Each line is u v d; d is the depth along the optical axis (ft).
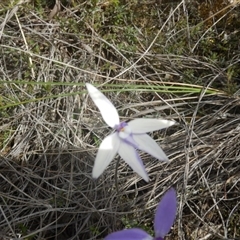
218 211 0.89
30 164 0.93
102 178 0.91
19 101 0.97
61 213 0.89
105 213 0.89
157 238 0.56
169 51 1.04
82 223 0.90
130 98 1.01
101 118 0.98
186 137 0.92
